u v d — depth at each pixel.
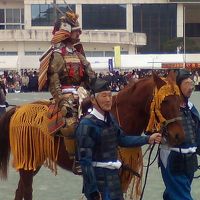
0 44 76.88
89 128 6.47
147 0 82.19
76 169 7.64
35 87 52.38
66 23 8.21
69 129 7.74
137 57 58.38
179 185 7.59
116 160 6.61
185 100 7.75
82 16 81.50
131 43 78.12
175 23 82.81
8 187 11.28
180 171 7.62
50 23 79.56
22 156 8.35
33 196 10.53
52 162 8.27
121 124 7.69
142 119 7.65
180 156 7.59
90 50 77.06
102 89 6.49
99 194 6.42
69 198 10.34
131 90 7.68
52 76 8.05
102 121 6.53
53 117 8.05
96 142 6.52
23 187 8.46
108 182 6.54
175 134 6.97
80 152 6.47
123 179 7.43
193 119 7.86
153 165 13.23
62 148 8.12
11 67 58.62
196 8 87.69
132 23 82.50
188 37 90.94
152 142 6.81
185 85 7.71
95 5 81.38
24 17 80.75
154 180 11.76
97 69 56.72
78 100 7.92
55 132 8.02
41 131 8.24
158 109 7.08
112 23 82.00
